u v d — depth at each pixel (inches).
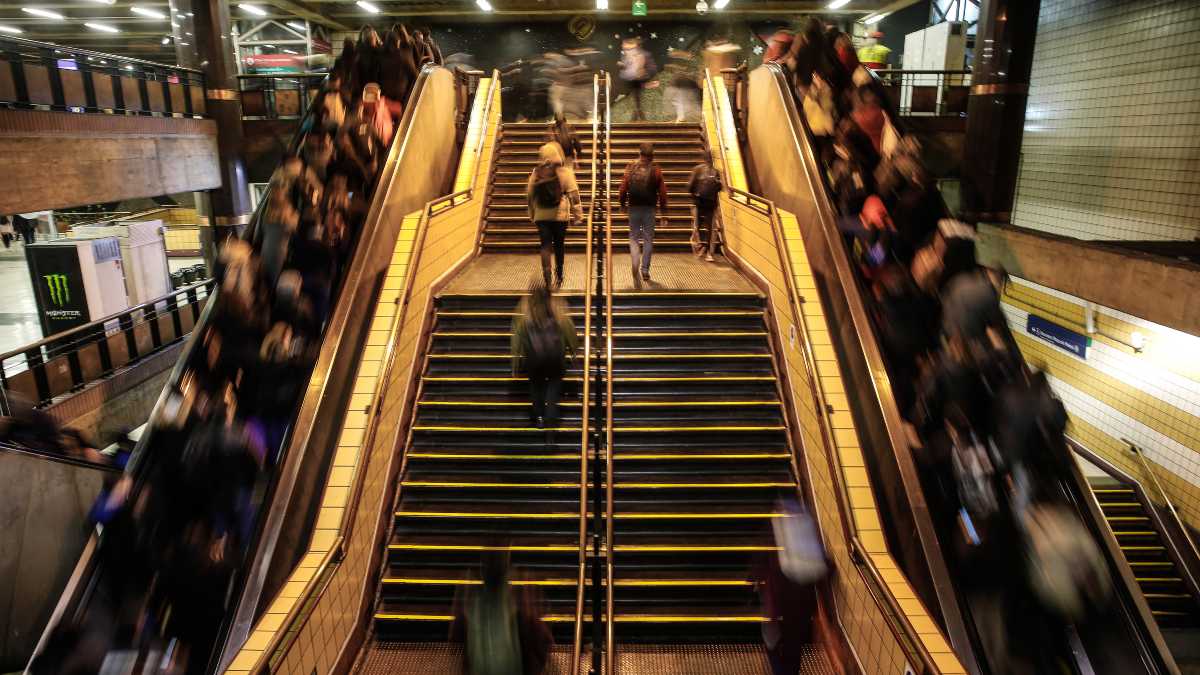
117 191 410.3
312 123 297.9
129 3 788.6
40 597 272.5
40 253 450.3
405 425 268.8
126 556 166.9
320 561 185.2
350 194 298.7
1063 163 501.7
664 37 828.0
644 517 241.4
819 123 336.8
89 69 397.4
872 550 197.6
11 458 263.0
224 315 211.9
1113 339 447.5
